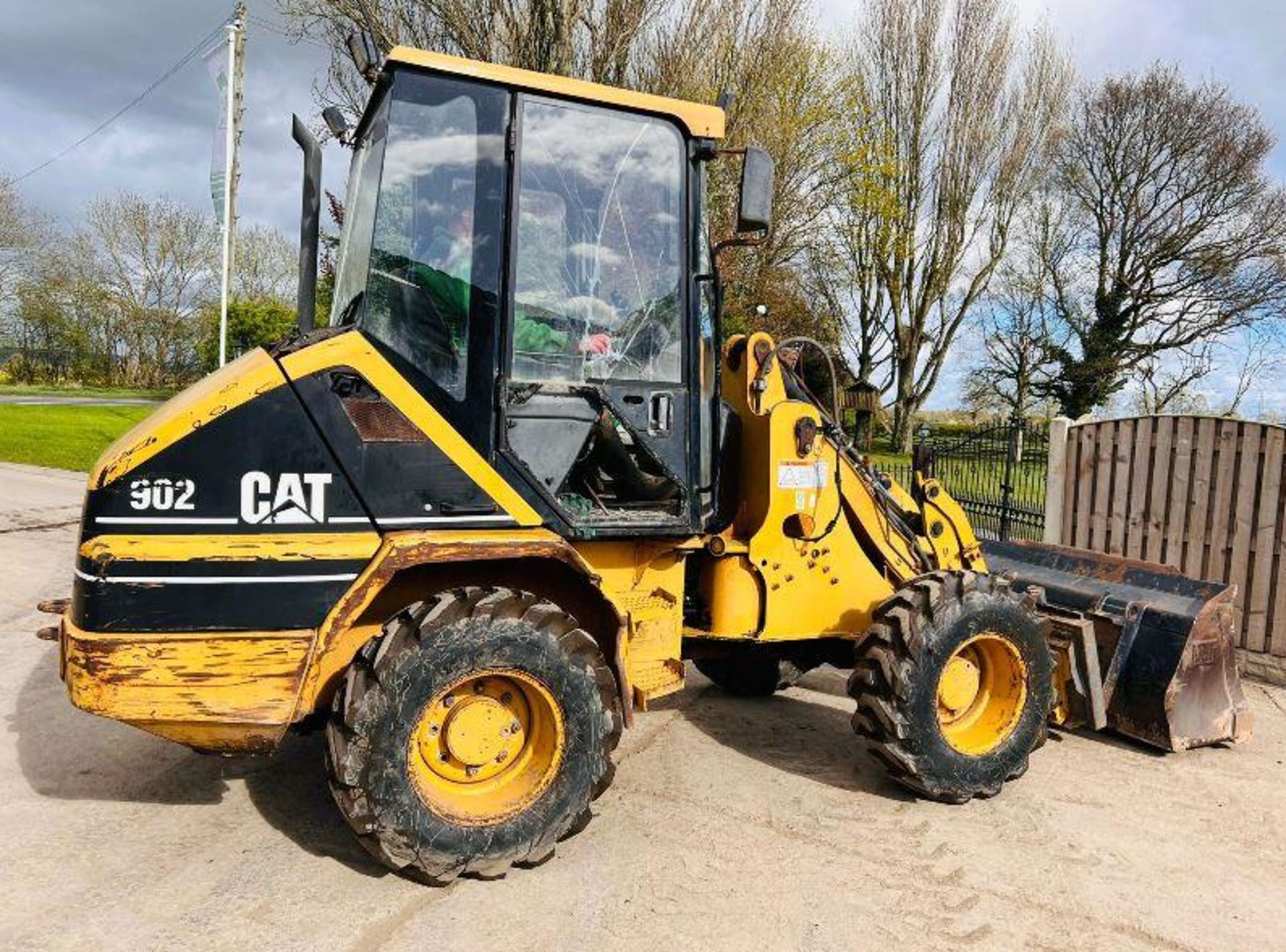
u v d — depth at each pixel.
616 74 13.39
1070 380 29.55
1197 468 6.70
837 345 28.09
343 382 3.19
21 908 3.04
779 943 3.00
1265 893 3.47
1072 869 3.57
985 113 26.44
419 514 3.27
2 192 38.03
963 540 5.05
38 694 5.02
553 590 3.62
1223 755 4.91
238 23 13.44
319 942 2.90
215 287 41.53
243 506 3.06
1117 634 4.99
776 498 4.16
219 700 3.05
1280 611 6.25
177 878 3.24
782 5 17.17
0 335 40.16
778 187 19.80
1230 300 28.30
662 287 3.72
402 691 3.04
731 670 5.45
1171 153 28.36
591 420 3.57
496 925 3.02
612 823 3.78
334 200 8.55
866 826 3.84
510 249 3.43
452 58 3.38
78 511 10.70
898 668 3.91
